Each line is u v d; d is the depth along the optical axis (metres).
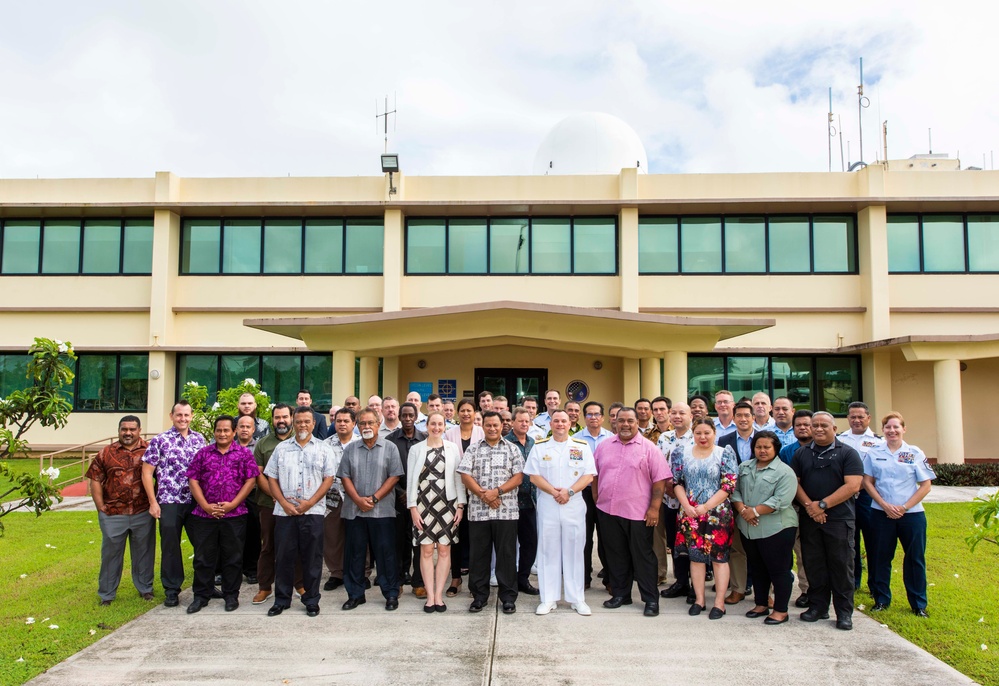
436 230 18.36
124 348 18.12
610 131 23.48
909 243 18.02
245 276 18.36
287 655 5.62
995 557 8.55
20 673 5.18
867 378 17.77
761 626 6.36
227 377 18.55
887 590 6.71
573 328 13.70
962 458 15.16
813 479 6.47
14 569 8.16
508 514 6.83
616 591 6.99
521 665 5.43
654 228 18.22
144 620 6.48
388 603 6.85
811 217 18.19
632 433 6.97
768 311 17.95
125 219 18.66
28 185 18.34
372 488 6.87
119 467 6.97
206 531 6.79
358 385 17.47
